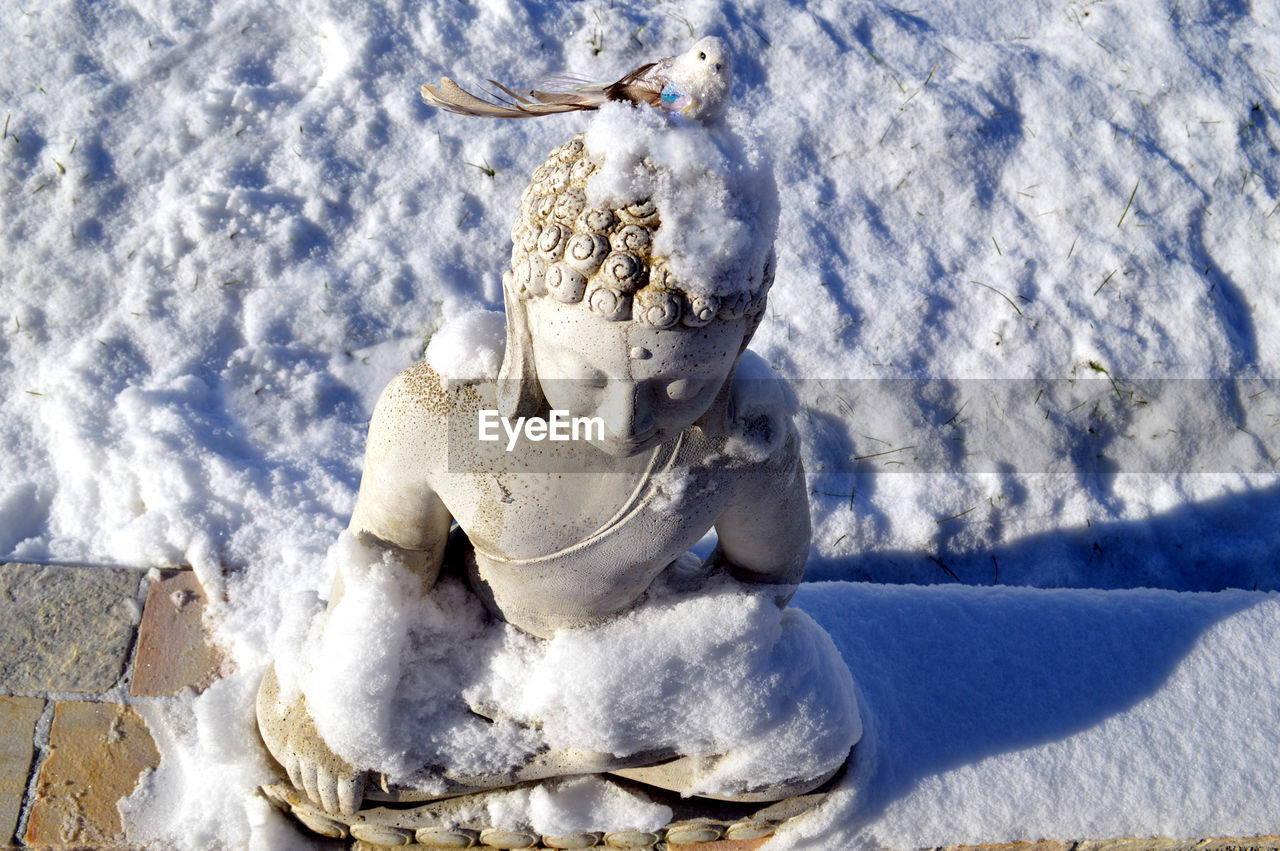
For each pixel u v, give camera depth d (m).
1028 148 3.53
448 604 1.91
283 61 3.43
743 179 1.25
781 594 1.90
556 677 1.81
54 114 3.21
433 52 3.44
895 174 3.45
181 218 3.10
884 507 2.98
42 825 2.18
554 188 1.26
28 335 2.92
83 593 2.53
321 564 2.59
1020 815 2.24
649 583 1.80
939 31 3.73
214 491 2.71
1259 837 2.27
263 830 2.21
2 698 2.35
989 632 2.48
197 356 2.96
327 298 3.08
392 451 1.58
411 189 3.27
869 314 3.21
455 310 3.13
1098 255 3.37
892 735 2.28
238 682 2.22
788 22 3.62
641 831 2.18
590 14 3.54
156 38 3.37
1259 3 3.88
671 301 1.21
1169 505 3.08
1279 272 3.44
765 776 2.03
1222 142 3.60
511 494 1.56
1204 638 2.47
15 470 2.73
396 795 2.05
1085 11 3.84
